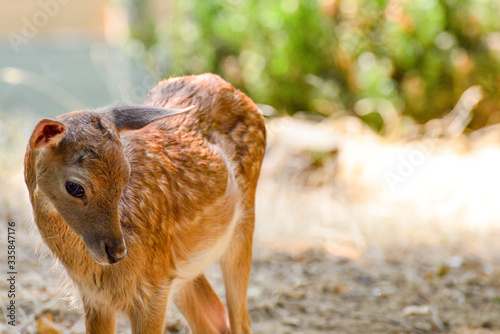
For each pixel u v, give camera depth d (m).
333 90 16.30
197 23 16.83
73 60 20.20
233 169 6.64
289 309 8.48
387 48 16.12
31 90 18.11
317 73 16.30
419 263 10.08
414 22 16.05
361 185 13.16
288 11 16.16
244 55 16.56
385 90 16.02
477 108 16.31
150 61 17.58
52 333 6.98
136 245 5.41
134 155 5.68
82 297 5.74
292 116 16.52
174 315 7.79
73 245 5.35
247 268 6.96
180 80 6.71
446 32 16.45
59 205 4.90
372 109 15.98
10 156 12.94
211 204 6.23
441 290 9.04
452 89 16.12
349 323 8.12
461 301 8.75
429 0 16.05
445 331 7.97
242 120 6.85
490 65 16.22
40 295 7.86
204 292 6.81
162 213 5.68
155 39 17.72
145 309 5.62
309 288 9.12
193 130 6.31
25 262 8.74
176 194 5.90
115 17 21.89
